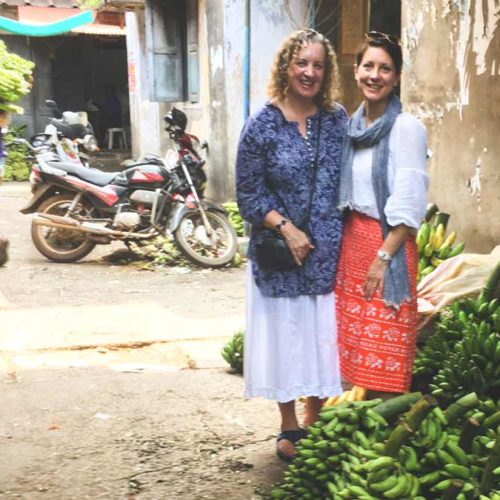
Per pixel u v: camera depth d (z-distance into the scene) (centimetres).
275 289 320
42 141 793
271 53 955
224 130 1007
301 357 326
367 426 286
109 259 788
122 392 427
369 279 306
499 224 529
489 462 255
